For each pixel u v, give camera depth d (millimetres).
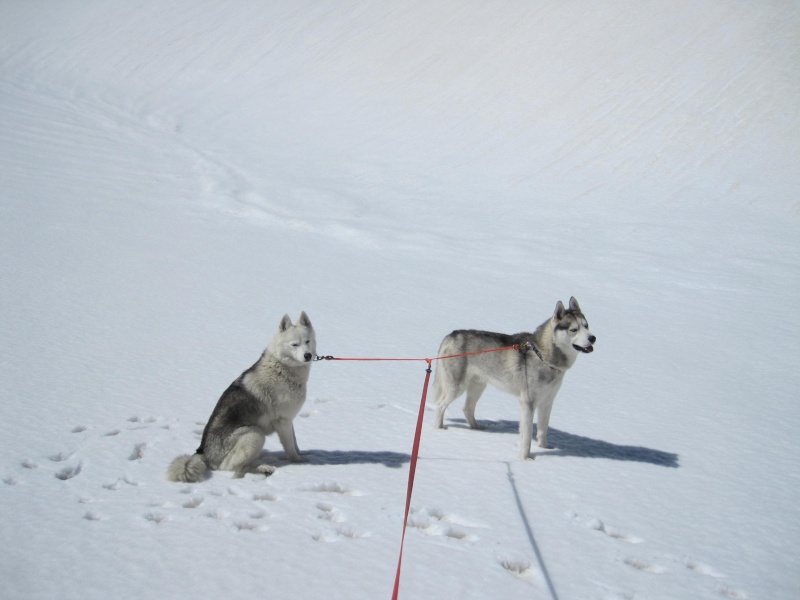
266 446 6820
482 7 58719
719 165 32312
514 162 35719
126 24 65688
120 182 27156
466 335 7258
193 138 40281
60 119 38031
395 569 4254
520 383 6570
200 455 5863
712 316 14570
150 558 4293
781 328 13570
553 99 42719
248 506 5152
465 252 21047
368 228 23703
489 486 5766
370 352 10844
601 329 13211
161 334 11203
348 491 5629
